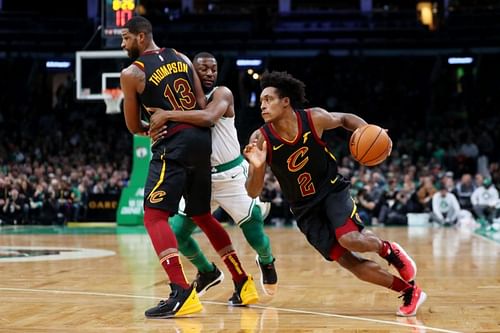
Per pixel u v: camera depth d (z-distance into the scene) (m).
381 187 15.96
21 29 26.94
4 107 25.12
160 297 5.23
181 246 5.00
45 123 24.50
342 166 18.69
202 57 4.83
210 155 4.66
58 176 17.06
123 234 13.09
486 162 19.39
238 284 4.87
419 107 25.48
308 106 25.42
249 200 4.93
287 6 28.69
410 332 3.81
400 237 11.95
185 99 4.63
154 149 4.59
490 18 27.08
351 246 4.26
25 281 6.24
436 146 21.58
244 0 30.23
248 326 4.06
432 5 29.47
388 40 26.64
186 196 4.70
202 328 4.00
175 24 27.36
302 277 6.47
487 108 24.94
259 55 26.42
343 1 30.38
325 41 26.70
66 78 26.88
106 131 23.83
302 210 4.46
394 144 23.77
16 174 17.53
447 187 15.52
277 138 4.32
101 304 4.90
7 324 4.11
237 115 25.02
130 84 4.54
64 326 4.05
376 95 25.72
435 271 6.91
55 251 9.48
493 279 6.27
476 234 12.66
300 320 4.25
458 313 4.46
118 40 14.07
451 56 25.38
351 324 4.09
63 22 26.92
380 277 4.38
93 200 16.53
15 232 13.72
